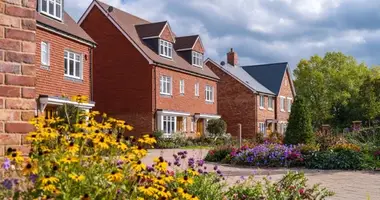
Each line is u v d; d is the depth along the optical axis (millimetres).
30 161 3477
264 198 6188
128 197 3797
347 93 57969
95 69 32062
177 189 4246
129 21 33875
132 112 30938
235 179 11539
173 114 32438
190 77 36250
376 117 52281
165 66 31938
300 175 6859
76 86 23688
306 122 18734
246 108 43250
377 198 9008
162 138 29156
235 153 17281
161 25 33031
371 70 63281
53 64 21719
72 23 25234
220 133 35781
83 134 3896
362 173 13914
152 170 4777
